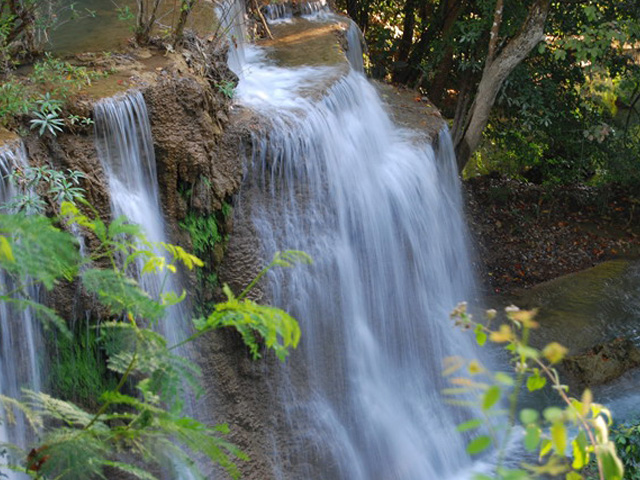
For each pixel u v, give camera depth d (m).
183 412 7.85
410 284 11.34
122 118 7.68
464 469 10.21
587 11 13.90
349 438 9.71
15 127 7.05
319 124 9.89
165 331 7.78
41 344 6.85
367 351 10.30
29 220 2.87
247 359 8.72
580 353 12.63
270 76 11.12
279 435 9.00
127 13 9.26
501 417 10.94
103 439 3.57
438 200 12.13
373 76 15.91
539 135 17.64
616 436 8.71
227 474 8.19
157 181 8.12
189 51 9.30
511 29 14.68
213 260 8.61
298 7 13.77
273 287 9.02
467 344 12.03
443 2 16.23
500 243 15.98
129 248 7.27
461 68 15.45
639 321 13.66
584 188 17.95
